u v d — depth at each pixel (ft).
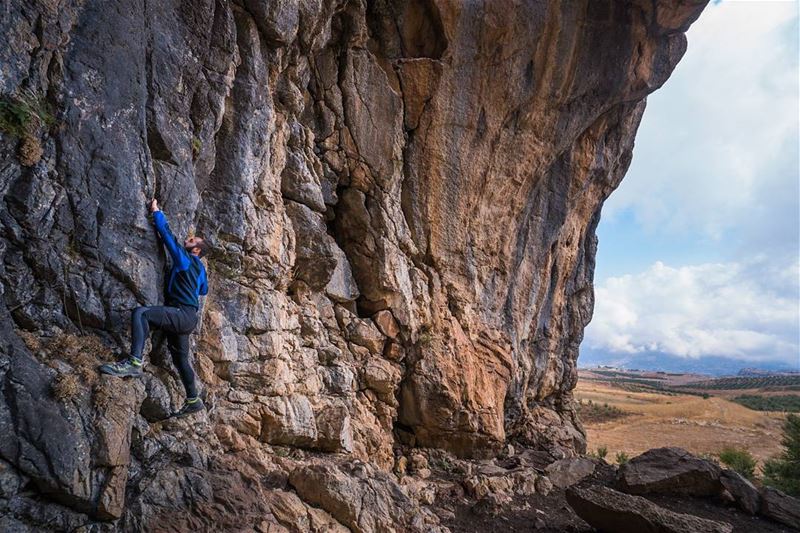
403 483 32.04
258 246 26.35
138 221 17.43
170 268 19.04
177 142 19.60
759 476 80.74
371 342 35.22
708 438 133.08
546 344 55.11
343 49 35.63
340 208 36.81
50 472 13.47
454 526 29.12
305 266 31.63
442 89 39.06
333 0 31.07
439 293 39.88
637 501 30.14
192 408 18.71
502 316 46.80
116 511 14.78
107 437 14.66
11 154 14.61
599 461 46.83
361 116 36.32
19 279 14.69
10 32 14.47
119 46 17.07
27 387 13.66
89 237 16.12
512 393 47.01
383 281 36.06
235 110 24.88
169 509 17.19
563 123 45.68
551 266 54.24
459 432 38.01
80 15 16.20
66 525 13.99
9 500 13.03
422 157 39.58
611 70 45.11
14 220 14.65
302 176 31.35
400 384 37.68
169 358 19.27
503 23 39.09
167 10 19.27
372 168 36.70
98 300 16.25
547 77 42.68
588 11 42.27
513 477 37.27
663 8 43.39
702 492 39.27
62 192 15.55
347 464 25.23
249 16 25.08
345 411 28.43
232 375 23.85
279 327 26.61
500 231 45.27
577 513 31.07
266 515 19.21
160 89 18.93
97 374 15.40
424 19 39.19
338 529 20.80
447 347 38.50
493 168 42.88
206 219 23.99
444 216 40.29
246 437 23.47
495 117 41.75
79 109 15.96
